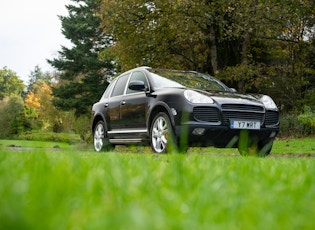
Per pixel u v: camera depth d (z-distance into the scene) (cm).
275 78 2684
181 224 67
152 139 912
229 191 135
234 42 2538
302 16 2420
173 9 2117
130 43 2361
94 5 4891
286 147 1545
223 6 2111
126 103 1026
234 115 841
